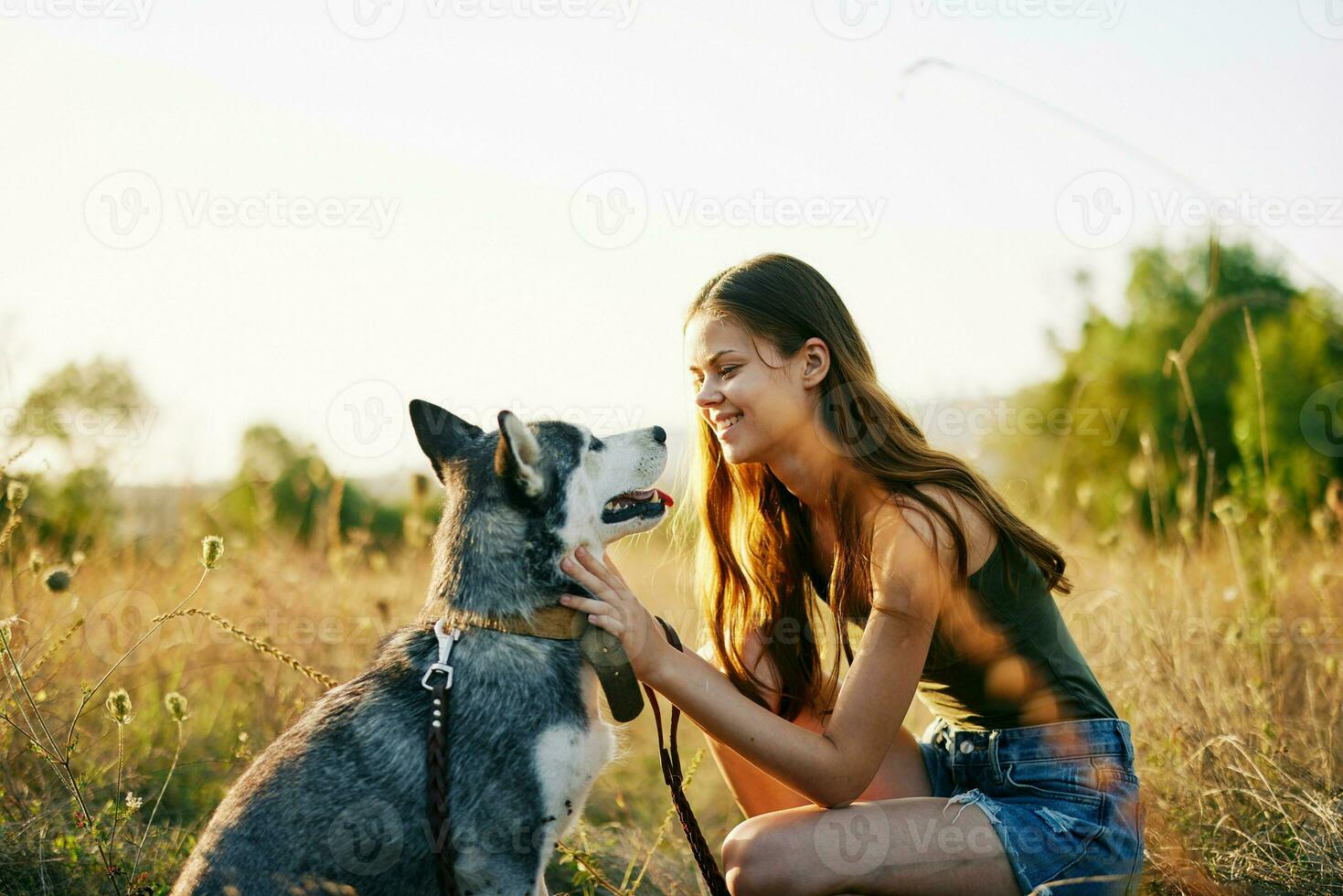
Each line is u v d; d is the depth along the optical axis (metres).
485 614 2.73
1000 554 2.52
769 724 2.41
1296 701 3.94
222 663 4.55
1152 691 3.74
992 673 2.55
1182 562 4.86
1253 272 14.12
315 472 6.20
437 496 6.62
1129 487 9.85
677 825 3.79
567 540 2.86
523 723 2.61
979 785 2.63
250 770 2.60
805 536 3.01
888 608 2.42
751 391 2.66
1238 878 2.80
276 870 2.39
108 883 2.91
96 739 3.81
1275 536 5.36
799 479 2.77
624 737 3.03
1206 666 3.97
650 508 3.19
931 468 2.57
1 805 3.14
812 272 2.77
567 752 2.64
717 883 2.65
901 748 2.80
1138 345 13.95
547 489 2.83
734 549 3.08
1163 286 14.71
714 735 2.48
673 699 2.48
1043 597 2.58
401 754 2.54
